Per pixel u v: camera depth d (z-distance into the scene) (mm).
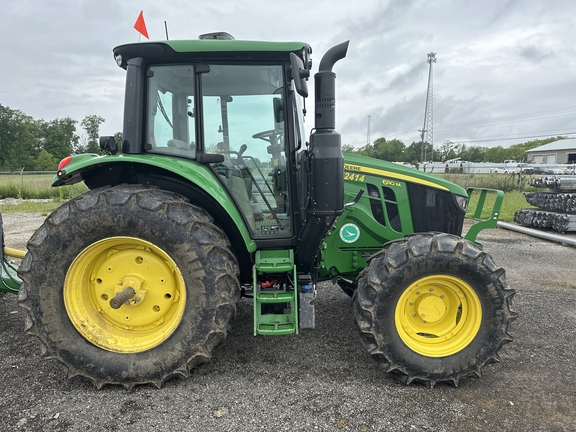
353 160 3416
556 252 6668
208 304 2590
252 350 3158
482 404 2475
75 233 2541
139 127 2803
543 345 3281
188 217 2572
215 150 2959
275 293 2793
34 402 2455
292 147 2943
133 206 2525
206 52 2729
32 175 23719
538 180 9359
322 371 2848
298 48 2742
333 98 2570
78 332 2619
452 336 2766
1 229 3346
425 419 2318
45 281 2561
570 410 2414
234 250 3105
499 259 6203
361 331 2658
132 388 2613
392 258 2629
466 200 3471
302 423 2268
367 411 2385
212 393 2564
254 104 2941
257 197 3037
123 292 2578
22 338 3297
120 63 2855
